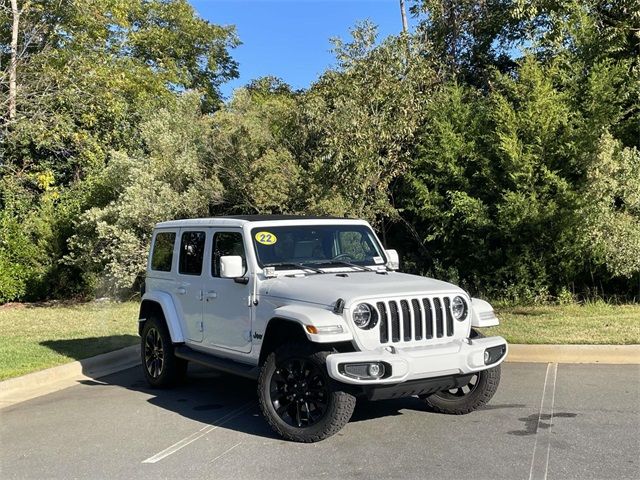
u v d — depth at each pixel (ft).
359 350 18.03
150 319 27.27
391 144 41.86
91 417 22.67
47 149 64.03
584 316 36.88
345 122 39.83
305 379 18.81
